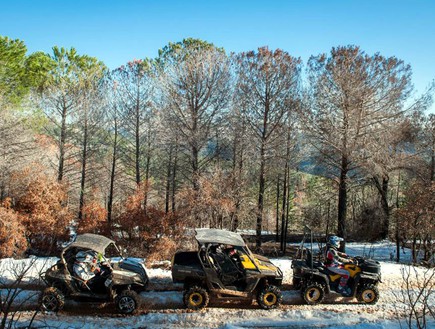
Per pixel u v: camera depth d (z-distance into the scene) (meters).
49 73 29.02
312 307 10.39
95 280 9.70
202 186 19.03
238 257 10.35
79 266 9.54
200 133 22.53
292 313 9.82
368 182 27.42
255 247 24.34
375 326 9.09
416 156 25.58
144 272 10.43
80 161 27.00
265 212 28.22
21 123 24.39
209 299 10.51
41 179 19.94
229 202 19.05
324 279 10.70
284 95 23.06
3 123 23.14
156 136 25.86
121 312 9.41
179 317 9.31
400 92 20.41
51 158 27.91
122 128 27.22
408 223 18.53
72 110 26.31
